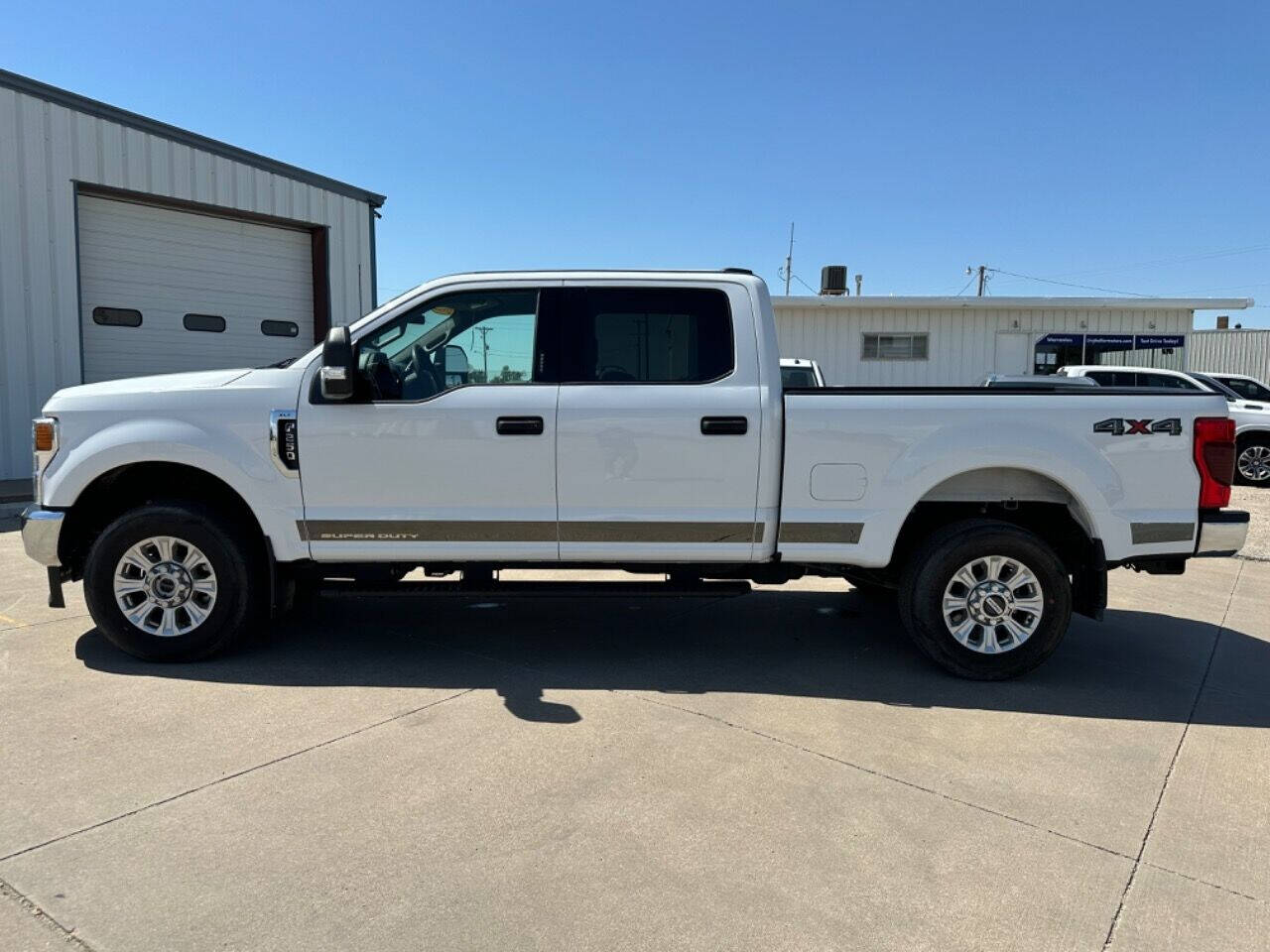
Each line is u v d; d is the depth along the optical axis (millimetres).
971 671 4559
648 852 2861
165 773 3361
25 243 10828
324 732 3779
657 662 4844
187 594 4602
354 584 4797
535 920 2490
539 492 4504
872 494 4480
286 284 14180
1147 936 2471
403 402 4488
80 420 4520
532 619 5723
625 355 4598
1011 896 2648
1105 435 4430
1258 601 6648
